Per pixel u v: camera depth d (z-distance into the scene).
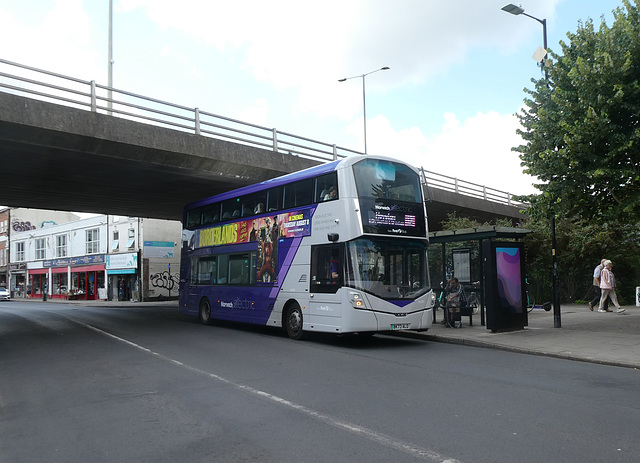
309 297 12.81
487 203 32.81
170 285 41.59
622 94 11.23
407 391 7.29
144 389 7.83
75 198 24.73
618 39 11.91
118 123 15.98
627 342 11.30
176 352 11.47
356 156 12.24
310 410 6.34
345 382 7.97
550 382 7.83
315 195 12.98
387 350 11.54
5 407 7.11
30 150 15.36
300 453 4.84
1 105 13.63
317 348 11.88
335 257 12.10
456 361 9.91
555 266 14.27
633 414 5.95
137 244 40.78
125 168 18.00
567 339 12.01
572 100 12.66
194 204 19.52
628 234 21.73
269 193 14.90
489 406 6.38
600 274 18.98
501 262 13.93
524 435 5.20
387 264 12.19
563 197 12.72
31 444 5.43
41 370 9.77
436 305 16.39
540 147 13.44
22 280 60.75
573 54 13.07
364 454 4.75
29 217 65.06
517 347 11.12
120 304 36.53
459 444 4.96
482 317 15.55
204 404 6.80
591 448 4.79
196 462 4.71
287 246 13.83
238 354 11.01
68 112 14.93
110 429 5.85
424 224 12.92
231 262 16.55
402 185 12.74
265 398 7.02
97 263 45.66
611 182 12.08
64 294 50.59
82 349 12.40
